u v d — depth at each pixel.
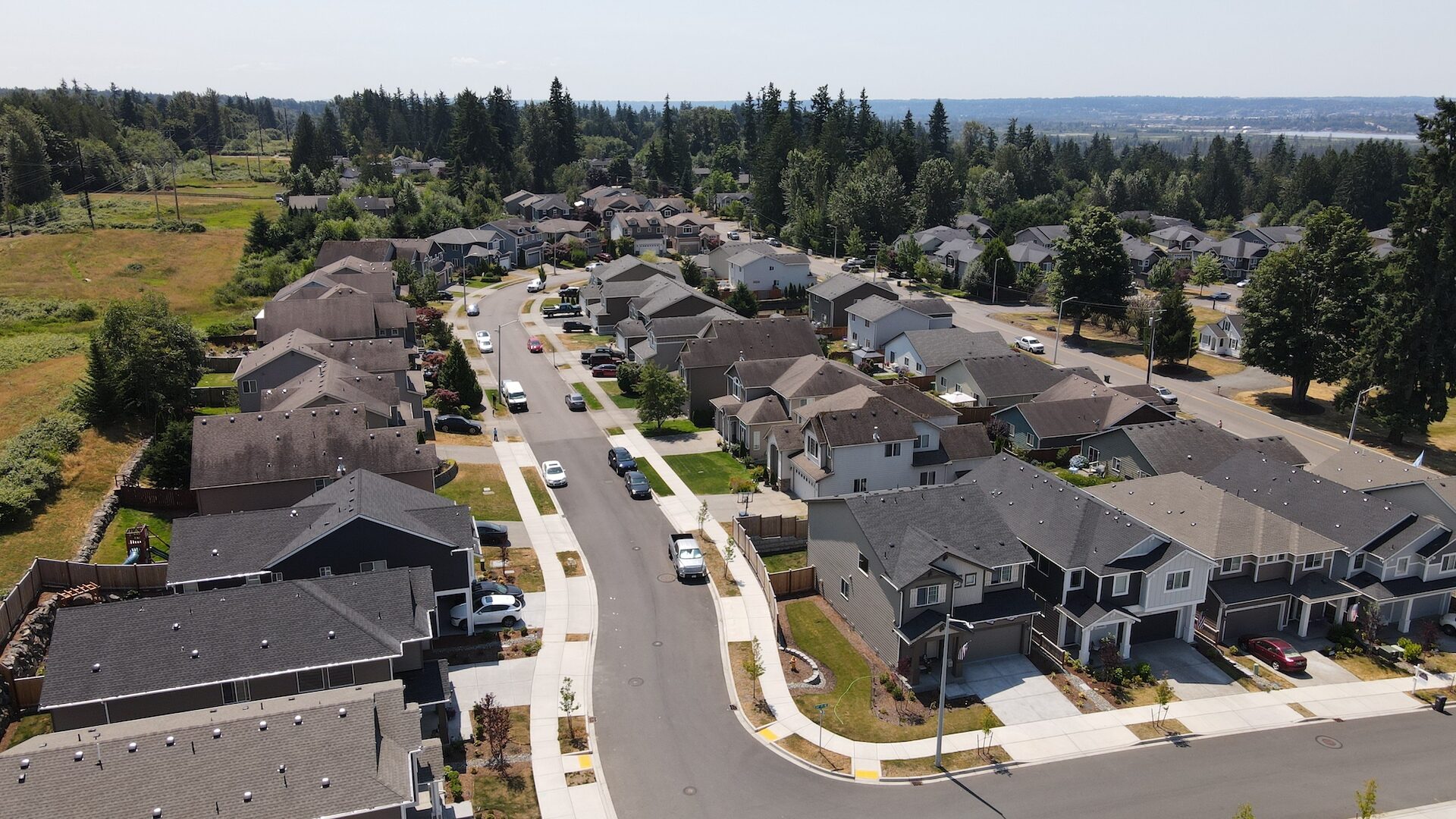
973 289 126.25
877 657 40.59
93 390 57.12
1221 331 98.50
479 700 36.09
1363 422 76.50
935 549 39.19
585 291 107.50
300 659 32.22
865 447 56.03
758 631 42.03
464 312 108.06
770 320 78.25
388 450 50.50
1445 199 65.56
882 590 39.72
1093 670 39.84
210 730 26.34
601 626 41.94
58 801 24.41
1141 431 58.38
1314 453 68.38
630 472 57.41
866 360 88.81
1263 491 50.06
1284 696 38.72
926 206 161.62
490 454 63.38
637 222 150.75
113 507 48.75
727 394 72.75
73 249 114.31
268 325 76.94
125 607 32.75
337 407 52.34
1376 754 34.81
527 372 84.44
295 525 40.53
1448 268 66.62
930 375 82.06
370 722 27.23
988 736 34.94
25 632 36.81
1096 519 42.94
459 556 40.50
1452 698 38.97
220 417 50.28
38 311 86.44
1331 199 191.50
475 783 31.17
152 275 108.06
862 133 190.25
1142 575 40.56
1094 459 61.72
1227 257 149.00
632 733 34.44
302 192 161.88
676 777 32.09
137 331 59.38
